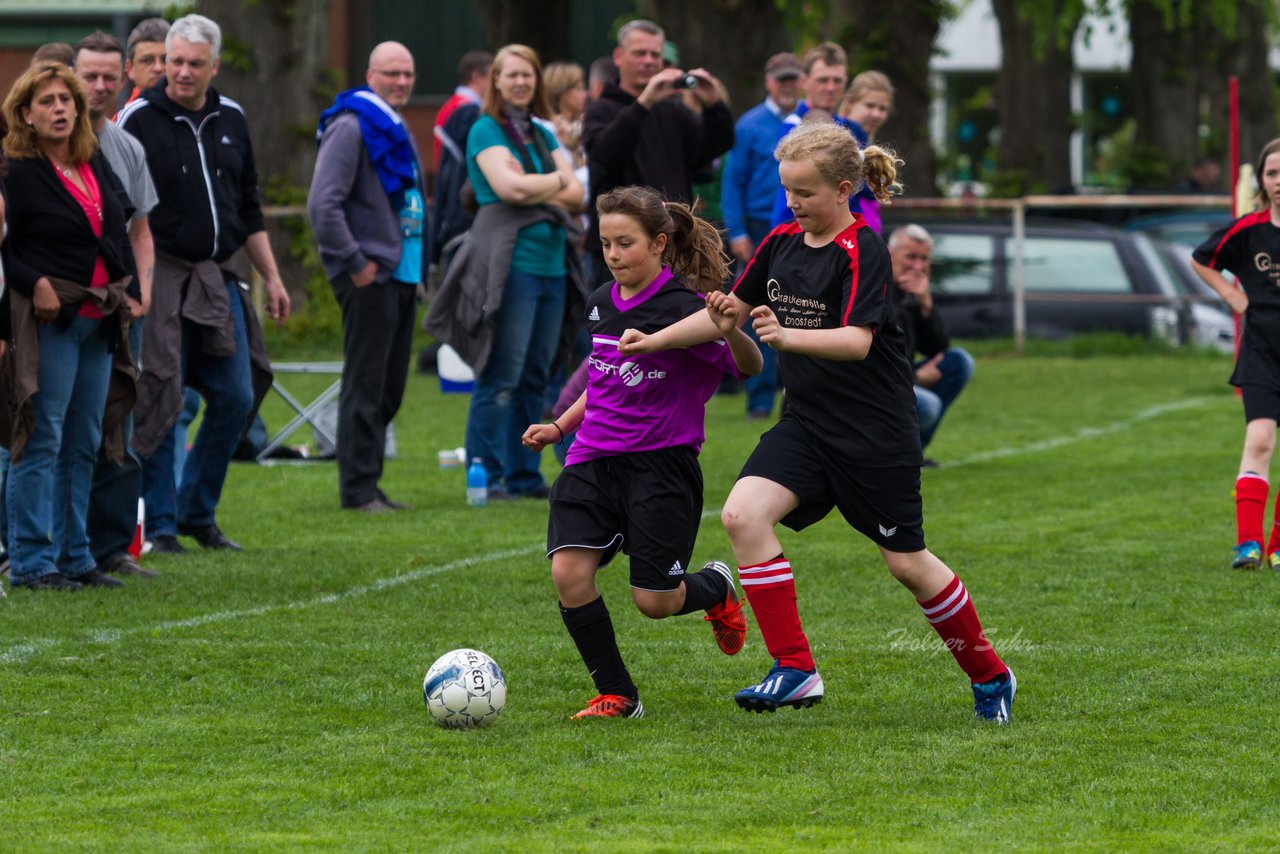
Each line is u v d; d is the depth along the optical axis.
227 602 24.31
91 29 119.88
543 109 34.31
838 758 16.39
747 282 18.09
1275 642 21.58
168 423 27.67
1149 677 19.77
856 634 22.31
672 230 18.19
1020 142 110.06
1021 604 24.20
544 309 34.56
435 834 14.11
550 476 38.91
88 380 24.98
